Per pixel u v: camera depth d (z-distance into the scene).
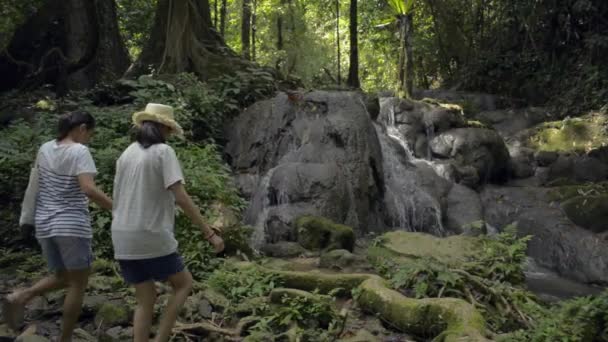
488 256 6.70
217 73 11.80
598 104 13.59
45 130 8.66
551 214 9.80
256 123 9.87
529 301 5.79
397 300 5.27
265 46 22.62
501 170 11.52
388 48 21.16
